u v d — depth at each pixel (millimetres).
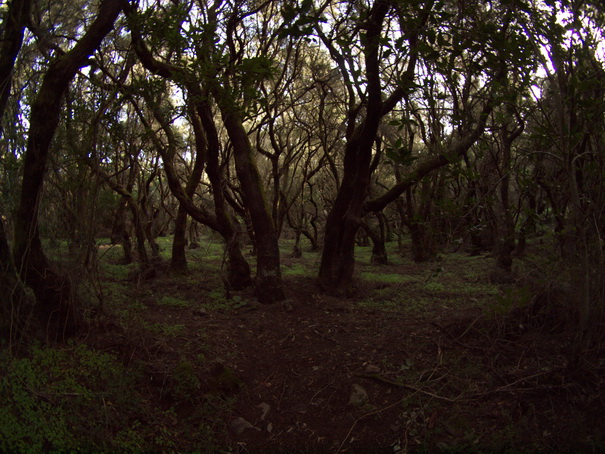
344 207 9383
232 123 8641
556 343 5703
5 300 5305
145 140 7078
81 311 6488
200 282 10320
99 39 5160
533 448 4383
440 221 5621
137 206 10789
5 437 3971
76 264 6039
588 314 4758
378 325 7328
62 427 4375
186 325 7309
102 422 4633
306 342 6855
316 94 14523
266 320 7699
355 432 5094
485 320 6387
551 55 4301
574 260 5047
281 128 14258
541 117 5066
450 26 4461
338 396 5645
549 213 5406
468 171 4688
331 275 9453
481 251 15914
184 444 4832
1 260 5336
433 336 6547
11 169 5594
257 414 5469
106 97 6629
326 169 19125
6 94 5230
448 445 4680
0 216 5398
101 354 5766
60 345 5770
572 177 4418
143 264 10773
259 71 6191
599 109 4297
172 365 5895
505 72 4836
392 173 16406
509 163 5508
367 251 20438
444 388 5488
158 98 7562
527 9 4195
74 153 5949
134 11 6633
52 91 5117
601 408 4543
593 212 4520
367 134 8234
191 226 19922
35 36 5902
